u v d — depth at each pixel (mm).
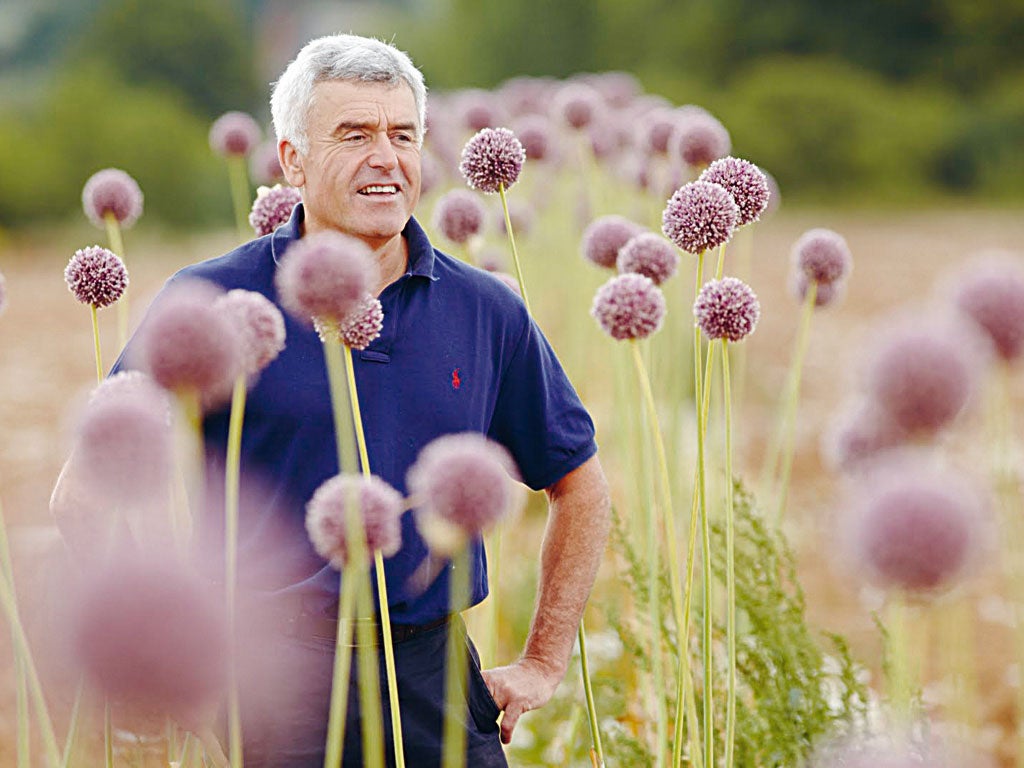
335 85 3957
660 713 4145
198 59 66500
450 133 7355
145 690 1700
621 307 3264
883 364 2209
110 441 2199
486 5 56906
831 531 2312
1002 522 2973
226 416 3795
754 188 3842
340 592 3684
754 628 4707
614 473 7621
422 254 4023
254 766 3711
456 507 2510
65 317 22219
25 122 47719
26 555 7336
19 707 2963
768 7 58531
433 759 3830
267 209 4785
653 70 55969
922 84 58594
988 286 2695
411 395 3916
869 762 2211
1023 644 3090
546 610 4180
